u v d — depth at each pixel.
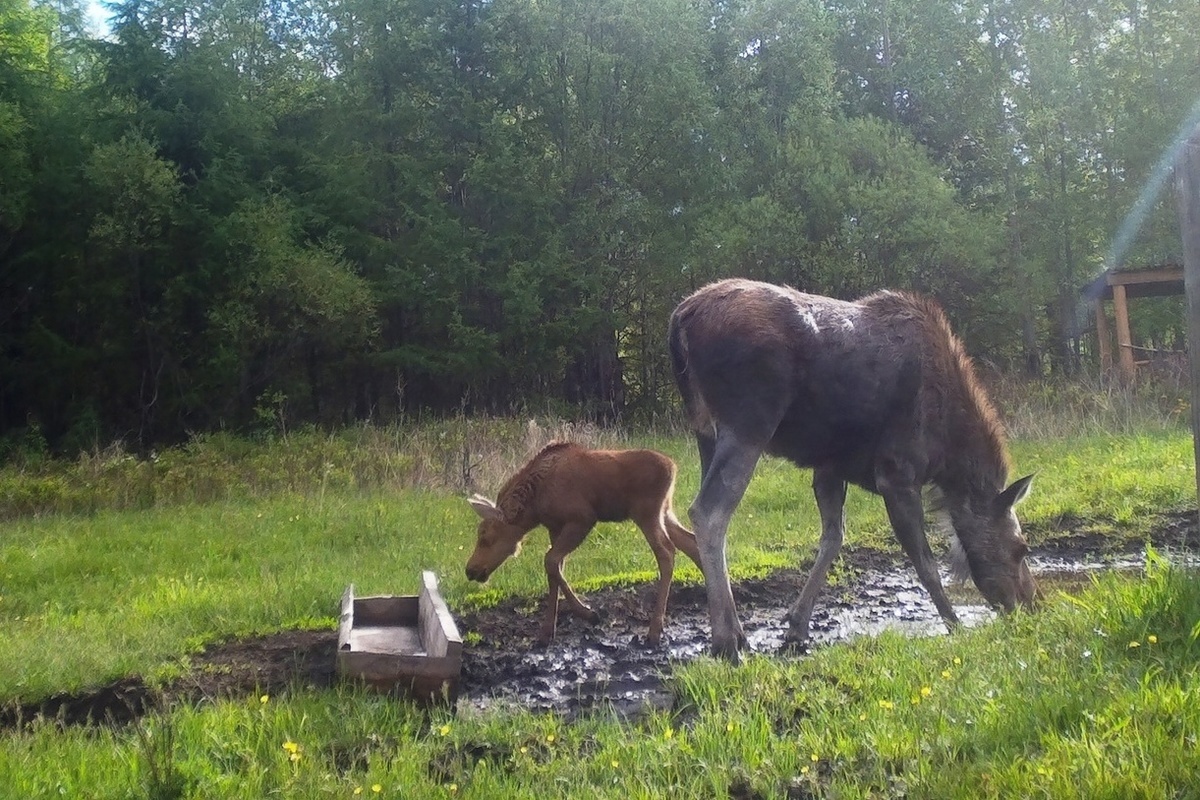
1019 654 4.50
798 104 25.09
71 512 12.50
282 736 4.50
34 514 12.21
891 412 6.38
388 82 24.03
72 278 21.77
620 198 23.36
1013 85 26.14
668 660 6.24
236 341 21.11
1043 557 8.46
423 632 6.21
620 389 25.34
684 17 23.94
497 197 22.97
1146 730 3.40
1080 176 25.77
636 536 9.45
